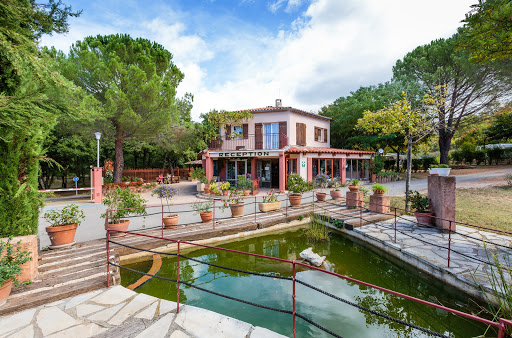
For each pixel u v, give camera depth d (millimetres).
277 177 18688
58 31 4125
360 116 23016
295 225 8945
